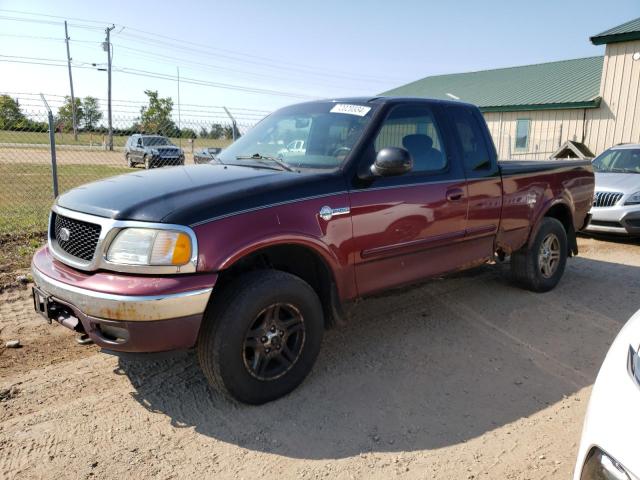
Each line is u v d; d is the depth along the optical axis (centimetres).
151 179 352
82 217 308
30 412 315
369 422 313
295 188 334
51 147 766
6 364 374
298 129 425
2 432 295
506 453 286
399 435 300
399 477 265
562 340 440
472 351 414
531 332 455
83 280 295
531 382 366
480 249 473
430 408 329
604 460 173
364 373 373
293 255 361
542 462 278
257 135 453
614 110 1708
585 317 495
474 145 465
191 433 299
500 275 621
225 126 954
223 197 309
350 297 372
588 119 1781
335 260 351
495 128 2091
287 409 325
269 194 322
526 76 2356
